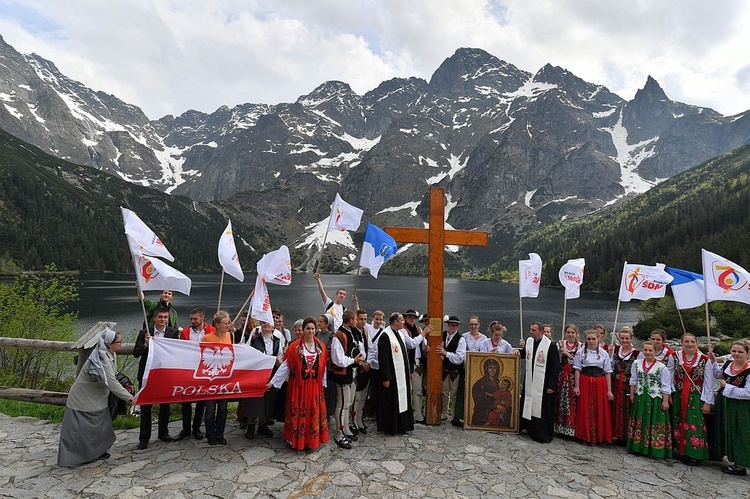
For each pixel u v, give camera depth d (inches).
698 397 312.3
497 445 328.5
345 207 426.0
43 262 4389.8
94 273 4864.7
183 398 293.7
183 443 307.3
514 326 1985.7
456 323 406.3
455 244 380.8
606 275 4347.9
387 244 386.6
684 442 309.6
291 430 296.8
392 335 349.1
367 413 402.0
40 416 380.5
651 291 385.7
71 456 262.5
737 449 288.7
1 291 620.7
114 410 283.0
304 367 298.8
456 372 397.4
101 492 232.2
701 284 355.9
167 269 331.6
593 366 342.6
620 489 261.6
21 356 616.7
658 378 319.0
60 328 655.8
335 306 404.2
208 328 338.0
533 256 410.9
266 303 348.2
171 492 233.6
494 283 6589.6
